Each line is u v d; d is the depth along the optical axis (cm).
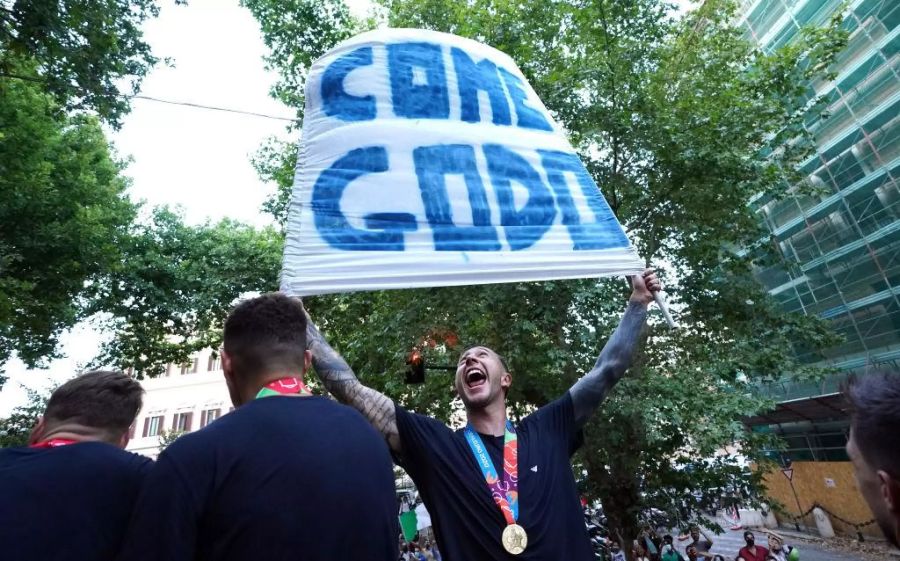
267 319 161
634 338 262
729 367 865
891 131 1673
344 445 137
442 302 848
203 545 115
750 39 2270
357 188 294
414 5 1095
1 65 786
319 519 120
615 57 965
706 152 855
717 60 1088
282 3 1077
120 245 1398
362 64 337
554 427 229
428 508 204
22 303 1151
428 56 354
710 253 1020
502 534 185
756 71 1098
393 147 312
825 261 1917
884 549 1612
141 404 214
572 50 1072
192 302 1360
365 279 268
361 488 131
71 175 1277
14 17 714
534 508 192
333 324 1169
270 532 114
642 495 970
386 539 133
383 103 326
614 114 921
